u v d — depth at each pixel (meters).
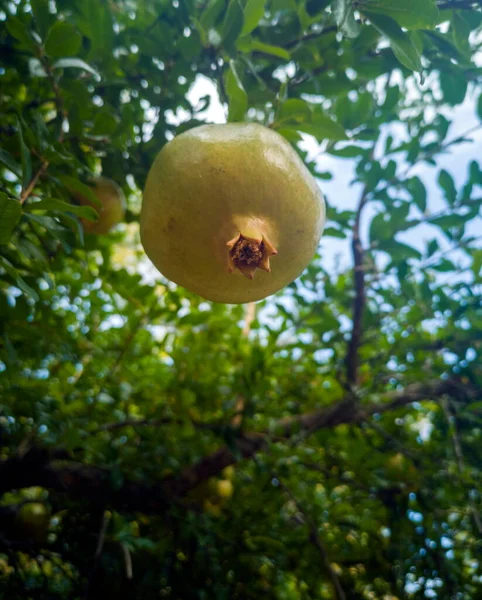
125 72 0.32
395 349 0.43
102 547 0.36
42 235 0.32
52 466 0.37
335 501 0.46
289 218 0.19
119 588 0.36
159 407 0.40
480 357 0.41
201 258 0.19
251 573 0.38
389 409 0.43
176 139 0.20
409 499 0.43
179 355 0.41
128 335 0.39
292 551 0.40
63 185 0.25
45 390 0.36
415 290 0.41
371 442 0.43
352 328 0.42
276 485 0.41
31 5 0.25
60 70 0.27
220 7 0.27
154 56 0.31
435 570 0.40
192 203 0.18
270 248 0.18
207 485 0.42
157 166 0.20
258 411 0.42
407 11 0.21
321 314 0.43
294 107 0.23
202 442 0.40
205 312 0.38
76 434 0.33
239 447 0.40
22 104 0.30
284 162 0.19
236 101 0.22
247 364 0.41
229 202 0.18
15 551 0.37
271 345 0.42
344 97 0.32
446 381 0.44
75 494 0.37
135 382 0.41
